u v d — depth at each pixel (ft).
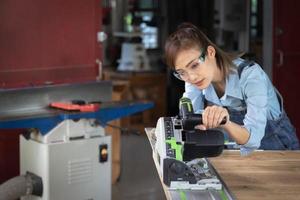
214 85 7.21
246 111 6.92
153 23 23.21
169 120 6.22
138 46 21.70
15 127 9.94
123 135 21.43
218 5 20.75
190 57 6.16
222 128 6.19
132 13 23.80
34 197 10.76
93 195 11.26
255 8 19.08
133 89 21.26
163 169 5.78
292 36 15.84
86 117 10.71
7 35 12.61
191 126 5.88
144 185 15.65
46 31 13.19
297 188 5.79
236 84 6.95
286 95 16.01
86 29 13.87
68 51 13.61
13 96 10.73
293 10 15.75
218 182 5.77
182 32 6.29
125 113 11.39
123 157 18.51
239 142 6.25
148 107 11.80
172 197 5.51
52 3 13.19
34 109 10.96
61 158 10.59
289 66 15.94
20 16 12.75
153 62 22.07
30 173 10.84
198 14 21.66
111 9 23.73
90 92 12.00
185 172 5.75
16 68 12.84
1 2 12.42
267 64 16.01
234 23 19.35
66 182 10.76
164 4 22.49
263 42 16.38
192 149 5.80
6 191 10.10
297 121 16.19
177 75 6.50
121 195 14.74
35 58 13.10
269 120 7.66
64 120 10.55
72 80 13.76
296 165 6.68
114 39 23.76
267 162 6.78
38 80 13.19
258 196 5.53
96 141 11.10
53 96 11.36
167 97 22.41
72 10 13.55
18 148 13.44
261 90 6.67
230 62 6.87
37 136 10.67
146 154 18.98
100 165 11.28
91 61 14.07
